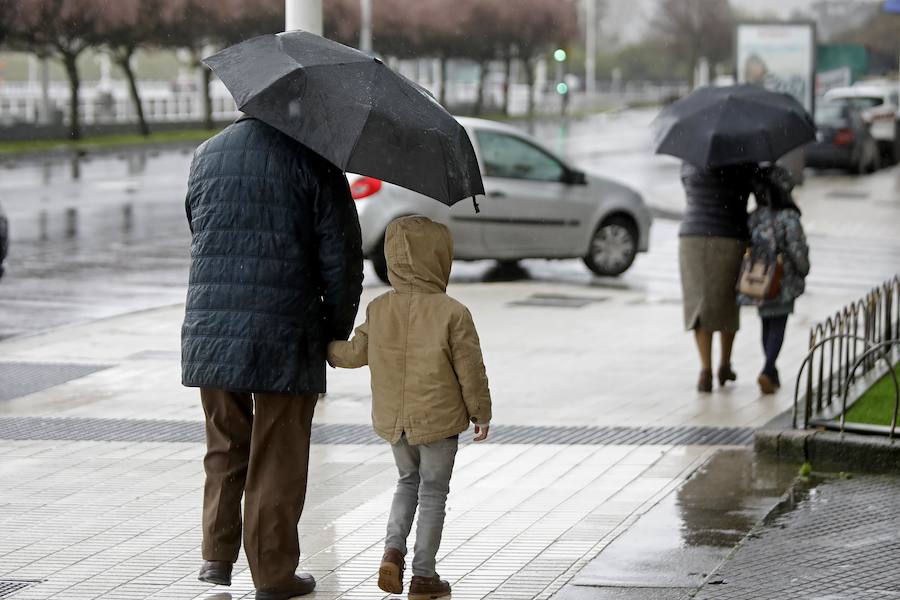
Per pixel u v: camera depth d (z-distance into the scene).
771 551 17.64
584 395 28.97
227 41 147.50
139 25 137.62
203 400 16.11
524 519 19.42
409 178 14.55
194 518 19.61
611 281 48.19
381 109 14.77
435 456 15.80
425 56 192.75
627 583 16.47
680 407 27.67
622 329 37.88
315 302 15.48
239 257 15.18
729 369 29.78
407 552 17.98
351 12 154.00
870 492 20.66
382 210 45.06
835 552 17.58
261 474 15.68
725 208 28.78
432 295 15.73
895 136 107.69
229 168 15.30
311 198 15.27
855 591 16.00
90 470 22.41
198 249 15.43
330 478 21.84
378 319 15.76
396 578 15.45
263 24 145.50
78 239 58.25
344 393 29.05
